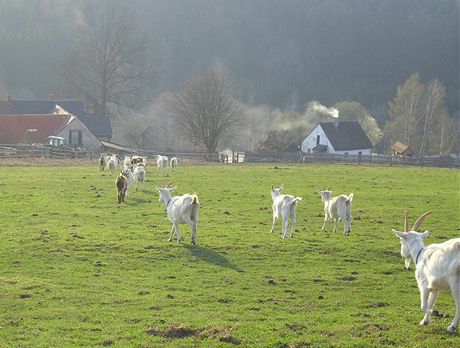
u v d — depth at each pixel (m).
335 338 16.45
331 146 109.69
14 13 158.88
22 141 88.88
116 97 119.75
